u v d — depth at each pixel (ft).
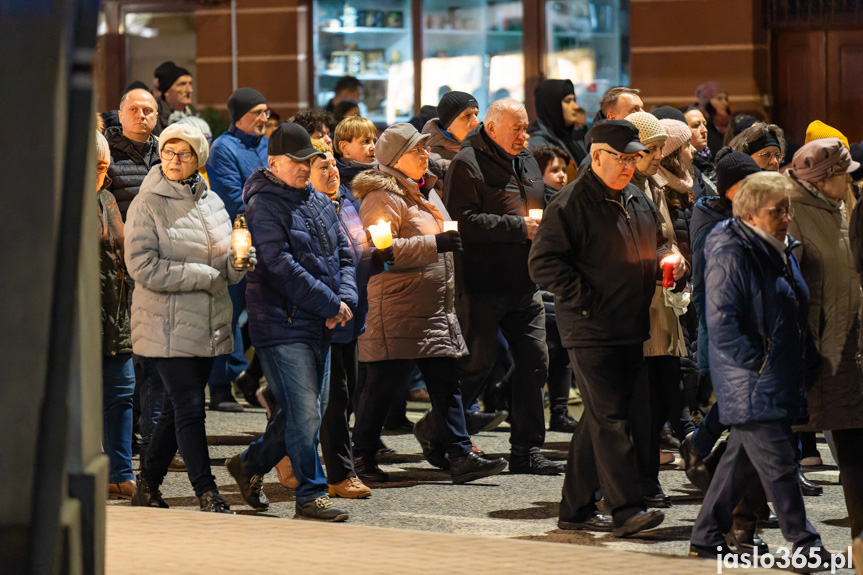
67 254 28.63
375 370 57.16
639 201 45.83
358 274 53.52
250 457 50.16
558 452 65.10
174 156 48.34
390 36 104.32
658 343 53.11
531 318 59.41
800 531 40.16
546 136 79.46
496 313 59.16
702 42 98.02
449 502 53.16
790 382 39.50
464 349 58.18
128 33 109.60
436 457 60.44
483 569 37.70
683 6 98.12
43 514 28.25
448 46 103.09
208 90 108.47
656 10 98.58
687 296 54.13
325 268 48.44
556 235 44.75
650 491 51.80
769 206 39.73
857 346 42.78
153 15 109.19
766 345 39.55
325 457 54.24
